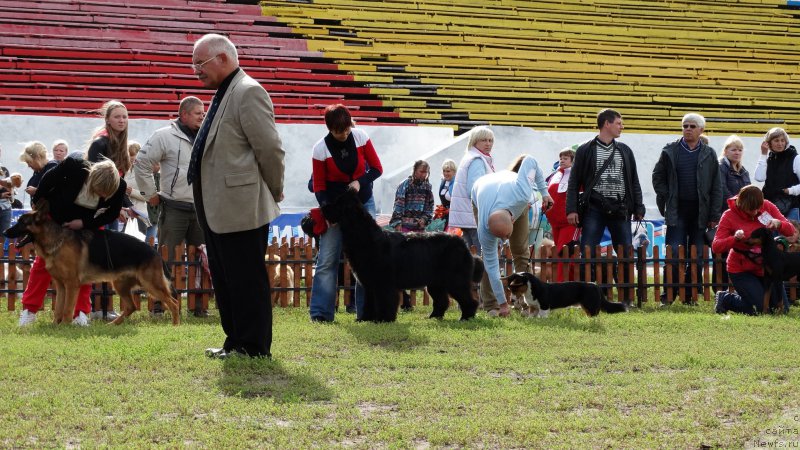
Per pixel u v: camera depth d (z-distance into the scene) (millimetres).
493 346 6828
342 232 8086
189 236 9609
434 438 4125
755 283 9773
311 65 22438
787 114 23719
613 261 10648
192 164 5820
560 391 5195
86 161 8039
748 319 8891
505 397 4992
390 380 5477
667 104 23484
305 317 8898
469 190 9875
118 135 8625
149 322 8500
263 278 5863
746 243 9766
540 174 9039
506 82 23125
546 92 22906
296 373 5555
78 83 20016
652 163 18312
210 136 5680
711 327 8219
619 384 5492
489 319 8422
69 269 7938
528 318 8656
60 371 5566
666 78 24656
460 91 22297
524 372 5852
